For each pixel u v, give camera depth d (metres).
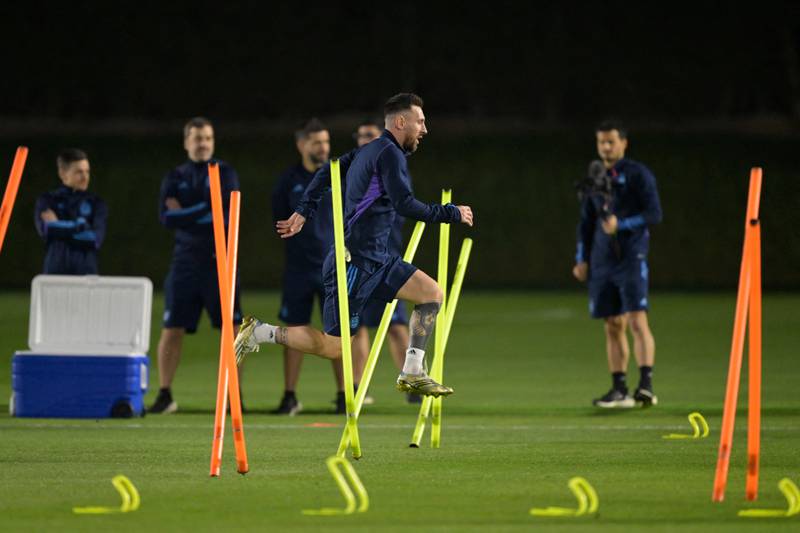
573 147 121.94
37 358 39.22
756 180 22.55
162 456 30.03
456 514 22.12
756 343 22.61
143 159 120.50
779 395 46.34
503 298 105.25
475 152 122.12
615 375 43.53
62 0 139.12
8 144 119.94
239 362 28.88
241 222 118.94
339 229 26.55
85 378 39.19
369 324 43.12
